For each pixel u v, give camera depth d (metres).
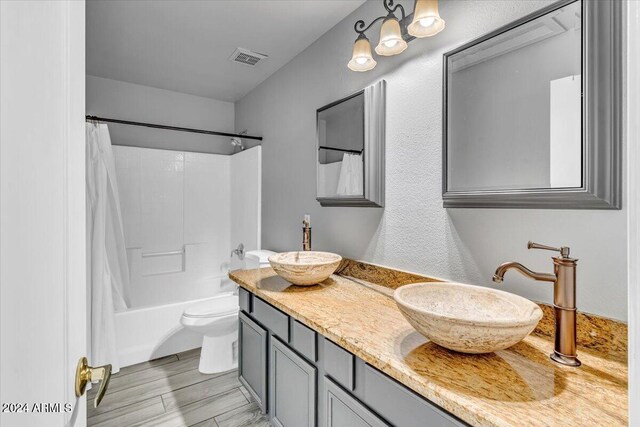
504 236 1.21
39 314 0.39
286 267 1.54
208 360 2.34
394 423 0.92
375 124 1.71
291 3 1.85
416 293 1.15
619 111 0.93
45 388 0.40
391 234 1.66
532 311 0.91
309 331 1.32
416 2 1.25
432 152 1.46
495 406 0.70
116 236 2.51
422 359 0.91
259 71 2.77
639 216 0.32
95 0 1.81
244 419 1.81
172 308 2.68
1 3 0.31
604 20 0.94
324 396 1.25
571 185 1.01
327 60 2.13
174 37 2.22
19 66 0.35
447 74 1.37
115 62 2.61
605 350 0.95
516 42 1.15
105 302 2.31
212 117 3.48
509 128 1.17
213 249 3.40
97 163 2.30
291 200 2.53
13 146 0.34
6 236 0.32
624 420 0.65
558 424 0.64
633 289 0.33
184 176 3.25
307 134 2.34
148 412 1.87
